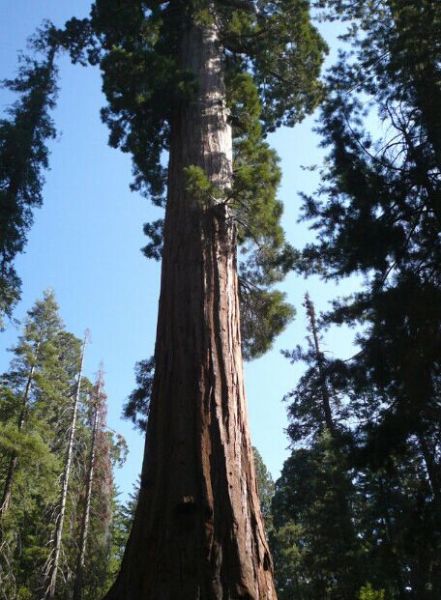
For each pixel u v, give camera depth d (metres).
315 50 13.32
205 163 8.68
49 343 24.58
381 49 11.46
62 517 23.81
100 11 12.30
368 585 13.85
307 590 22.95
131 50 11.55
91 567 26.53
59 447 26.52
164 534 5.04
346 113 10.88
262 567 4.98
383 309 9.30
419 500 10.91
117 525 39.59
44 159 14.20
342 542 17.64
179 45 11.92
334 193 10.79
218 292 7.02
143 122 11.20
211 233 7.69
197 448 5.54
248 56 13.24
